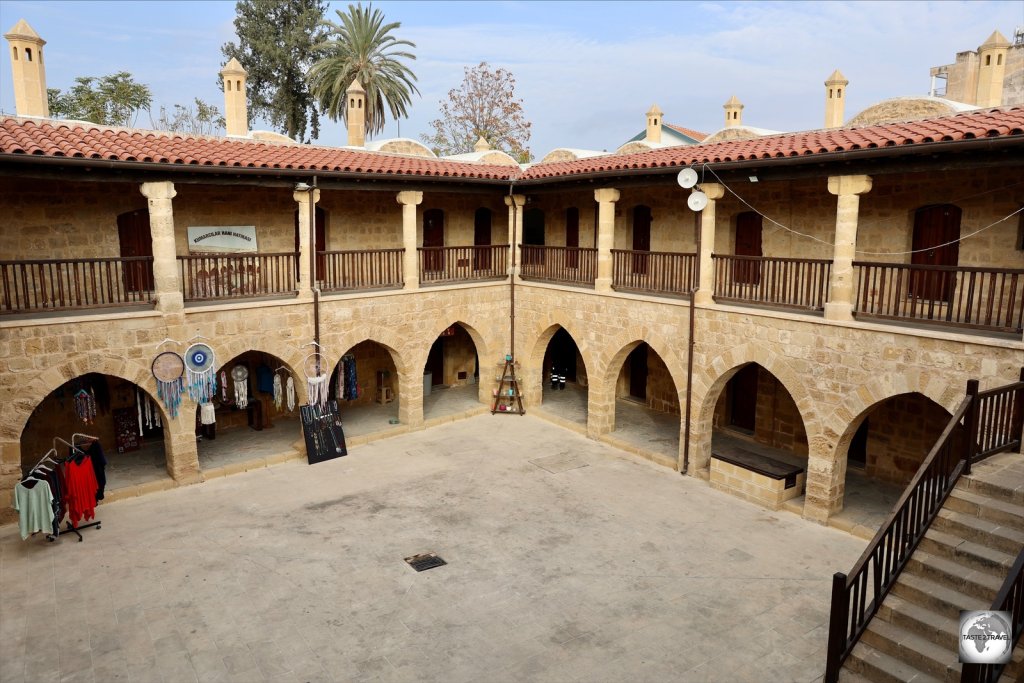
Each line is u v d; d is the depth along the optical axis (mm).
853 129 14500
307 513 13758
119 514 13641
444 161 20609
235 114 19031
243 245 17750
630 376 22219
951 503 9227
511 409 20734
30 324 12805
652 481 15562
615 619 10281
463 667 9180
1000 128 10391
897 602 8602
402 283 18484
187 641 9648
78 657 9273
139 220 16203
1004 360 10547
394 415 20078
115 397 16609
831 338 12812
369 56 37969
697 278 15273
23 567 11562
